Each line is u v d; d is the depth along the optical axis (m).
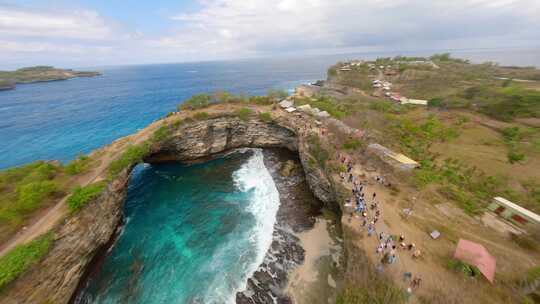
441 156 46.78
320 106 67.19
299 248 30.50
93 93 144.12
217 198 42.44
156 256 30.39
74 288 26.16
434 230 26.81
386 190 33.84
